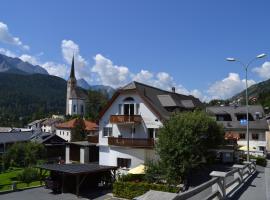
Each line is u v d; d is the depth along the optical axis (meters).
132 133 43.50
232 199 14.59
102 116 46.28
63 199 31.59
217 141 35.88
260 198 14.98
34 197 32.31
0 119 194.38
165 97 46.94
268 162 54.78
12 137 88.62
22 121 192.38
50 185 35.44
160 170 32.38
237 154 53.25
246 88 37.25
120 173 38.91
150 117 42.12
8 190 34.84
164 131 32.78
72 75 178.00
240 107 69.75
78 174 32.94
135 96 43.62
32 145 61.91
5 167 58.28
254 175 25.81
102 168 36.19
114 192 32.69
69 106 172.88
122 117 42.88
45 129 141.50
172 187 29.16
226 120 68.56
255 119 67.06
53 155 75.69
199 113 35.94
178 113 35.59
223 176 13.45
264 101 132.38
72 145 54.31
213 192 12.91
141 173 33.91
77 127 82.81
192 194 9.37
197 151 31.77
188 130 31.70
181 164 30.72
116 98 45.19
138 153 40.81
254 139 65.62
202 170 39.06
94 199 31.80
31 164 57.62
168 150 31.45
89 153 52.09
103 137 45.62
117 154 43.03
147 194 8.29
